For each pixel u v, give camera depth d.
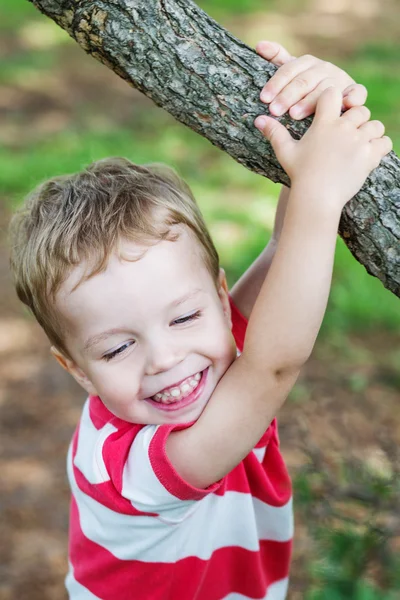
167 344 1.67
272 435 2.02
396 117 7.34
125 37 1.59
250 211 5.79
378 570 2.55
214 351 1.71
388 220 1.60
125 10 1.59
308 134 1.58
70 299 1.71
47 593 3.24
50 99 8.34
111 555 1.88
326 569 2.51
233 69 1.62
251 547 1.93
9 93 8.46
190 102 1.62
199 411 1.71
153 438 1.67
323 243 1.54
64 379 4.51
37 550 3.45
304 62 1.66
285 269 1.56
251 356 1.61
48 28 10.59
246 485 1.91
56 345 1.85
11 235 2.06
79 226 1.73
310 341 1.58
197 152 6.95
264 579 2.02
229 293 2.07
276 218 2.04
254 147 1.63
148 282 1.66
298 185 1.56
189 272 1.72
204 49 1.61
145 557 1.85
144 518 1.76
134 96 8.49
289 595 2.74
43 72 9.09
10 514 3.63
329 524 2.57
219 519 1.88
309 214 1.54
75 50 9.85
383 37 10.57
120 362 1.70
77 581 1.98
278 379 1.62
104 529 1.85
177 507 1.70
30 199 1.99
